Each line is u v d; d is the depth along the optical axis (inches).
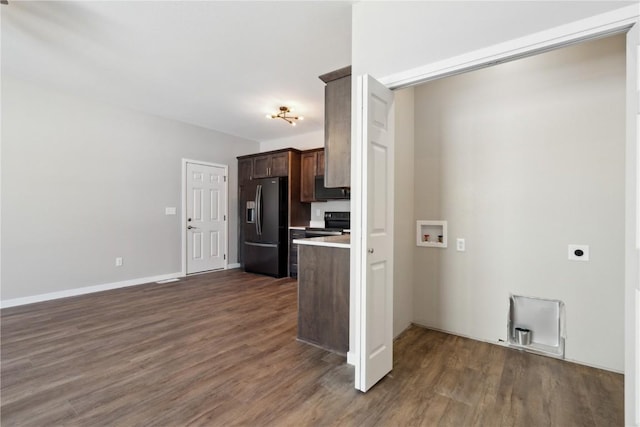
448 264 108.6
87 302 142.4
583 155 85.0
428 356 90.1
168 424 60.2
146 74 131.0
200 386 73.5
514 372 80.7
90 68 125.5
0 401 66.9
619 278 80.8
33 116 141.6
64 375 78.0
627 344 52.0
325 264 96.2
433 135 112.0
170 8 87.4
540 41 59.4
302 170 218.5
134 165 177.6
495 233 99.2
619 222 80.7
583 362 85.0
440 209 110.3
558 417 62.8
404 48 75.7
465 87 105.2
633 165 51.1
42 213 144.6
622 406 66.2
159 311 129.8
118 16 91.4
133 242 177.3
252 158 229.9
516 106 95.3
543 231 91.0
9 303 135.3
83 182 157.6
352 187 85.0
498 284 98.6
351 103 89.3
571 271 86.9
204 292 161.9
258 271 210.8
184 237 202.4
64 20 93.2
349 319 89.0
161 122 189.9
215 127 213.8
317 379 77.2
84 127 157.6
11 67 125.4
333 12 88.7
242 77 133.5
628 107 52.4
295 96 155.3
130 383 74.5
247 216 218.8
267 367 83.3
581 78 85.1
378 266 75.9
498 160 98.6
